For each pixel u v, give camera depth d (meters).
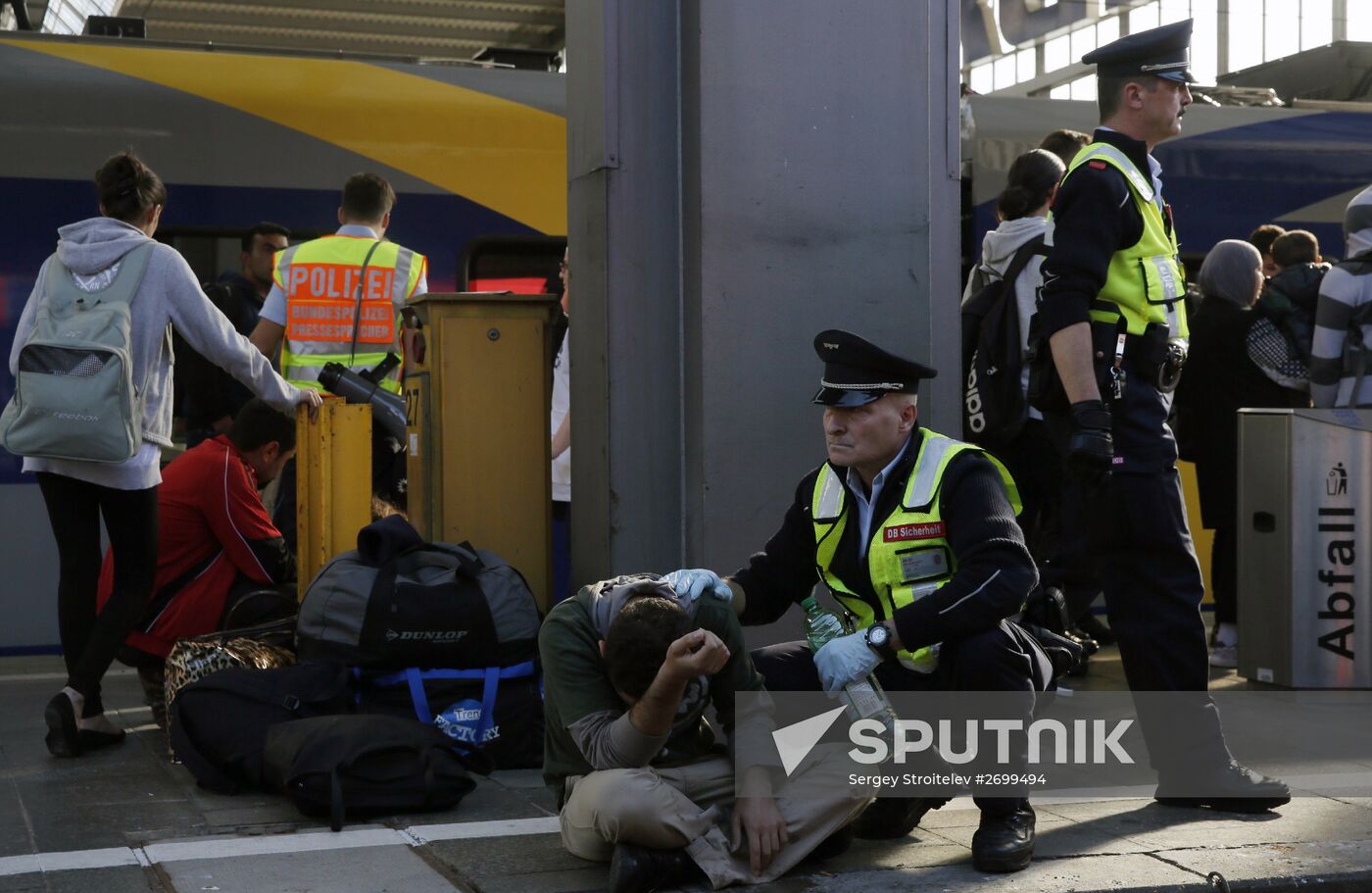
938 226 4.71
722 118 4.43
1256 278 6.56
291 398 5.03
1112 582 4.01
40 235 6.82
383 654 4.27
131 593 4.60
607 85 4.50
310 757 3.76
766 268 4.47
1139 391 3.98
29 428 4.34
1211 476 6.48
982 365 5.60
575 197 4.72
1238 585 5.78
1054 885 3.20
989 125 8.01
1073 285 3.88
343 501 5.14
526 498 5.01
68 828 3.68
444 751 3.92
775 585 3.70
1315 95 10.54
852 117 4.54
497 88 7.59
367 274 6.29
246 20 10.44
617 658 3.09
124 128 6.98
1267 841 3.57
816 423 4.51
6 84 6.85
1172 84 4.04
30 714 5.29
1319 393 5.77
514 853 3.46
